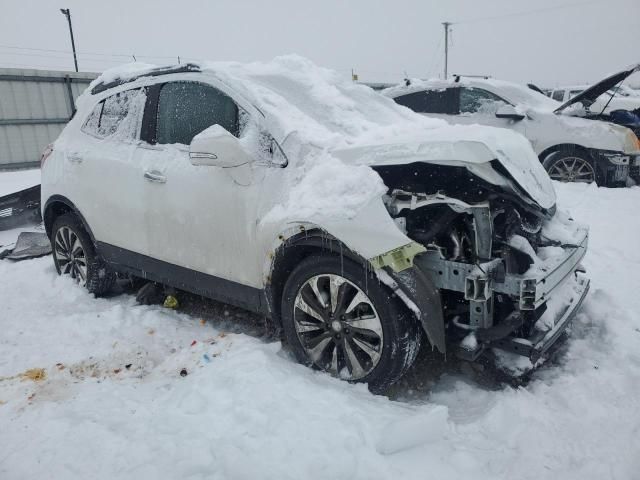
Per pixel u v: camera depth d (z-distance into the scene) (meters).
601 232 5.90
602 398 2.74
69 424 2.61
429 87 9.12
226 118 3.44
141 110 3.97
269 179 3.08
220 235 3.31
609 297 3.89
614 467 2.25
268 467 2.21
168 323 3.94
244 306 3.38
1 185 11.31
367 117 3.76
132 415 2.70
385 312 2.66
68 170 4.39
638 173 8.13
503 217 2.90
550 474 2.22
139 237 3.86
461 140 2.75
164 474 2.22
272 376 2.84
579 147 8.08
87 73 16.03
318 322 2.97
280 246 2.96
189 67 3.74
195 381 2.92
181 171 3.52
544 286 2.59
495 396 2.80
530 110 8.36
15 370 3.31
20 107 15.08
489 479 2.20
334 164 2.88
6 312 4.29
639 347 3.24
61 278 4.78
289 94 3.58
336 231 2.67
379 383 2.77
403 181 2.99
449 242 2.73
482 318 2.66
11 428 2.63
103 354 3.48
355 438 2.36
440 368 3.17
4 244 6.36
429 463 2.27
